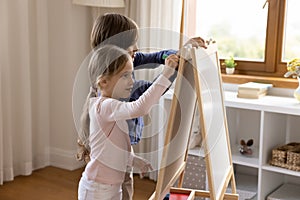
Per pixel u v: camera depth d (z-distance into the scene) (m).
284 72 3.35
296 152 2.93
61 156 3.96
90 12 3.91
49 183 3.56
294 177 3.29
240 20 3.48
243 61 3.51
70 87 3.85
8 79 3.50
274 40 3.35
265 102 2.96
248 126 3.41
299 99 2.95
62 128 3.94
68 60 3.82
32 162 3.88
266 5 3.36
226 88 3.47
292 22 3.30
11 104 3.64
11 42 3.56
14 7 3.53
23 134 3.68
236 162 3.04
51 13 3.85
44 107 3.92
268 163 3.01
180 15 3.43
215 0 3.52
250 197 3.02
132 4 3.63
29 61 3.67
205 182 3.10
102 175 1.79
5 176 3.58
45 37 3.86
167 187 1.81
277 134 3.13
